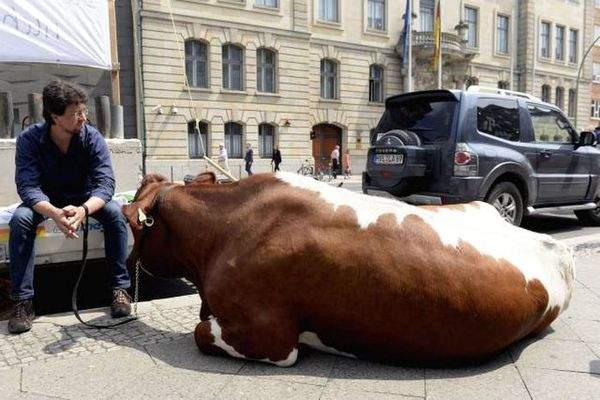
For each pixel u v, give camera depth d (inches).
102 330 144.7
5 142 198.4
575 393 105.5
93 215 159.3
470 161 268.5
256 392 106.9
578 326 143.9
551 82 1770.4
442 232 117.3
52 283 214.1
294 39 1195.3
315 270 113.3
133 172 220.5
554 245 131.6
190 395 106.1
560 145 324.2
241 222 123.3
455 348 113.8
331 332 117.5
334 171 1243.8
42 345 134.0
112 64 253.1
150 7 1011.9
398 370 116.8
